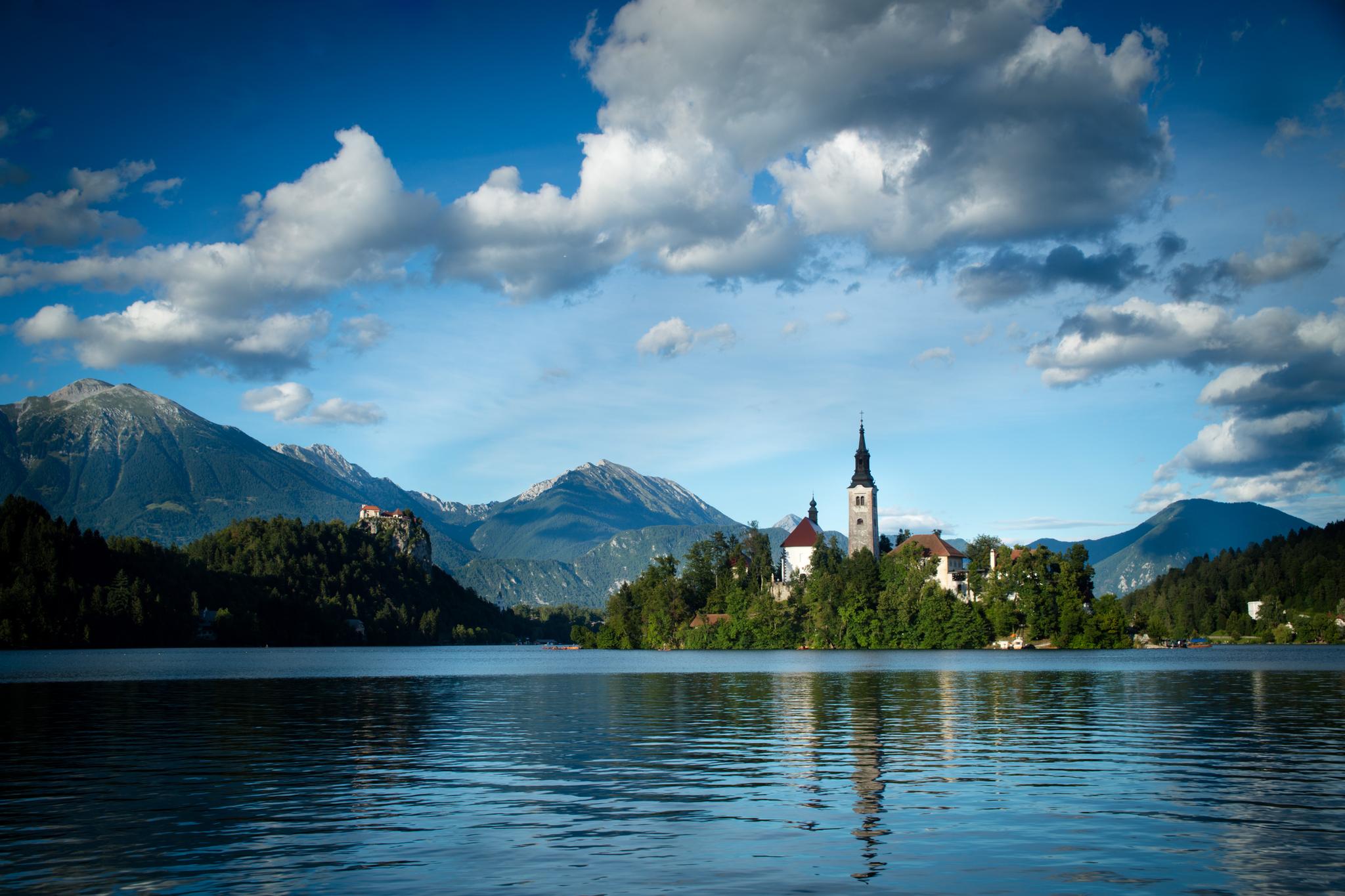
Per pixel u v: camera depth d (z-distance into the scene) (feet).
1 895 82.48
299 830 105.91
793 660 614.34
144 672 495.82
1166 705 255.50
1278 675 404.36
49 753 166.40
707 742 179.52
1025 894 82.64
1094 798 122.42
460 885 85.10
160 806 118.73
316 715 239.50
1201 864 91.61
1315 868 89.92
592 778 138.72
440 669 545.44
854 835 103.09
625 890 83.56
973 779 136.56
